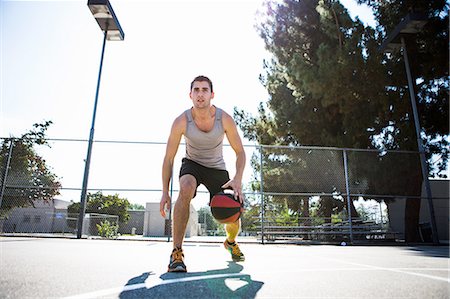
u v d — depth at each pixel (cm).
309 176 707
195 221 2325
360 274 165
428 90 1030
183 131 243
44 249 277
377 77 960
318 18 1180
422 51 987
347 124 1020
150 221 2519
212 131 244
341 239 716
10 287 108
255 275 156
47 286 114
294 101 1168
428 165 1041
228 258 259
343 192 704
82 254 245
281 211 686
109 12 694
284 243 644
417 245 661
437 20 956
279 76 1248
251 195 668
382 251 408
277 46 1247
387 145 1024
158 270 171
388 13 1088
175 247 178
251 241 648
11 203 603
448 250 444
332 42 1135
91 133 631
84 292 107
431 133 1032
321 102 1048
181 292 111
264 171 717
